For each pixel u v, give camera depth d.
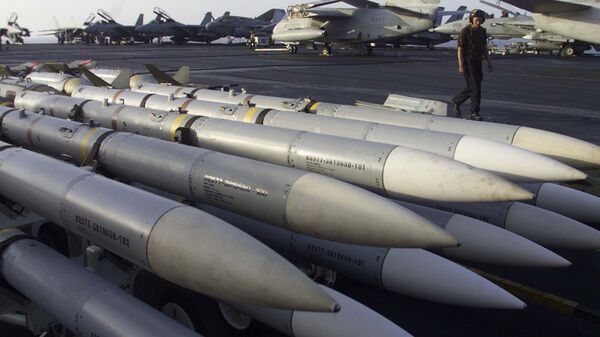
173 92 9.66
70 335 3.81
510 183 4.05
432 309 4.42
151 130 6.59
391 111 7.04
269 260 2.82
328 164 5.02
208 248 2.92
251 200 4.01
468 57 8.88
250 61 29.61
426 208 4.72
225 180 4.20
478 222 4.41
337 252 4.13
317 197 3.65
